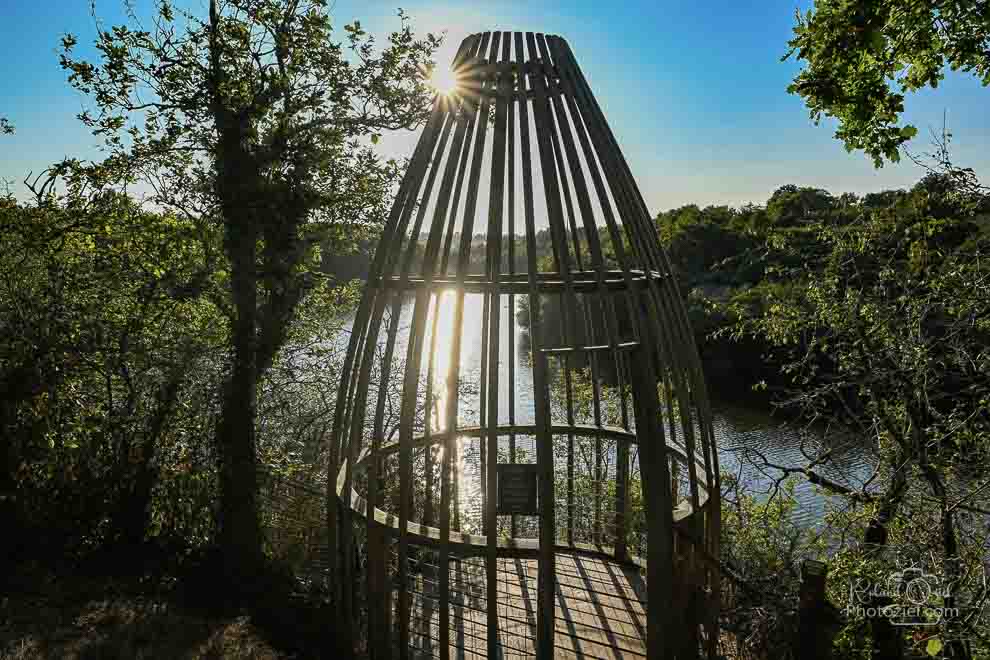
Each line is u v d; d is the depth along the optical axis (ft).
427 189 14.53
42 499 21.90
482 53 14.43
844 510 19.11
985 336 17.39
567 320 19.97
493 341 12.33
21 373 21.47
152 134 24.72
